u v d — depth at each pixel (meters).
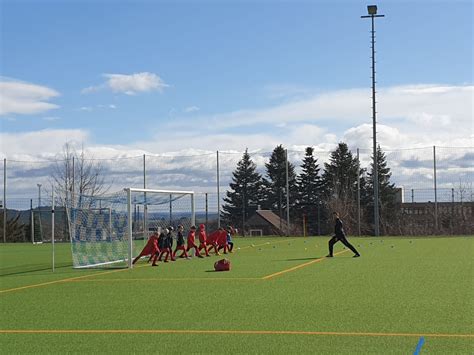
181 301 14.61
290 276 19.69
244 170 84.62
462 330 10.73
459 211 52.91
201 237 30.00
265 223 65.56
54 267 26.23
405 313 12.39
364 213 57.59
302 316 12.24
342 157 78.12
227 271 21.84
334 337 10.30
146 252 25.48
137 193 32.59
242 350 9.52
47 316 12.91
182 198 35.28
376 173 50.09
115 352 9.54
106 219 29.59
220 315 12.55
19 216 56.25
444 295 14.80
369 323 11.42
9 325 11.92
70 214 28.19
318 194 78.44
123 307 13.90
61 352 9.61
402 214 54.66
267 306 13.57
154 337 10.55
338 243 40.72
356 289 16.08
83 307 14.05
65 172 62.38
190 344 9.98
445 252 29.77
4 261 30.62
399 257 26.92
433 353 9.17
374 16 49.56
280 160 82.00
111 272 23.14
